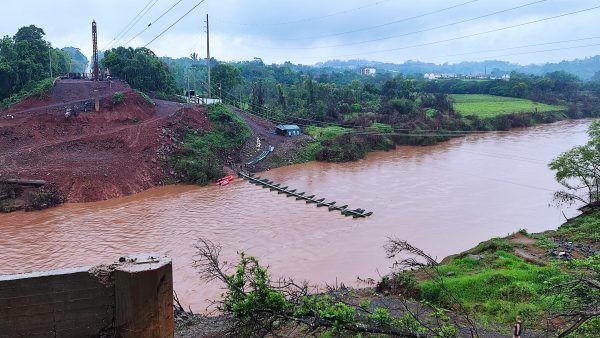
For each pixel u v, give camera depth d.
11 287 8.03
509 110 91.50
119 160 42.22
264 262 24.62
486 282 15.89
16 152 40.78
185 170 44.53
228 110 58.66
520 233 24.59
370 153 61.59
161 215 33.59
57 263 24.41
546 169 50.56
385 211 35.44
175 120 50.59
